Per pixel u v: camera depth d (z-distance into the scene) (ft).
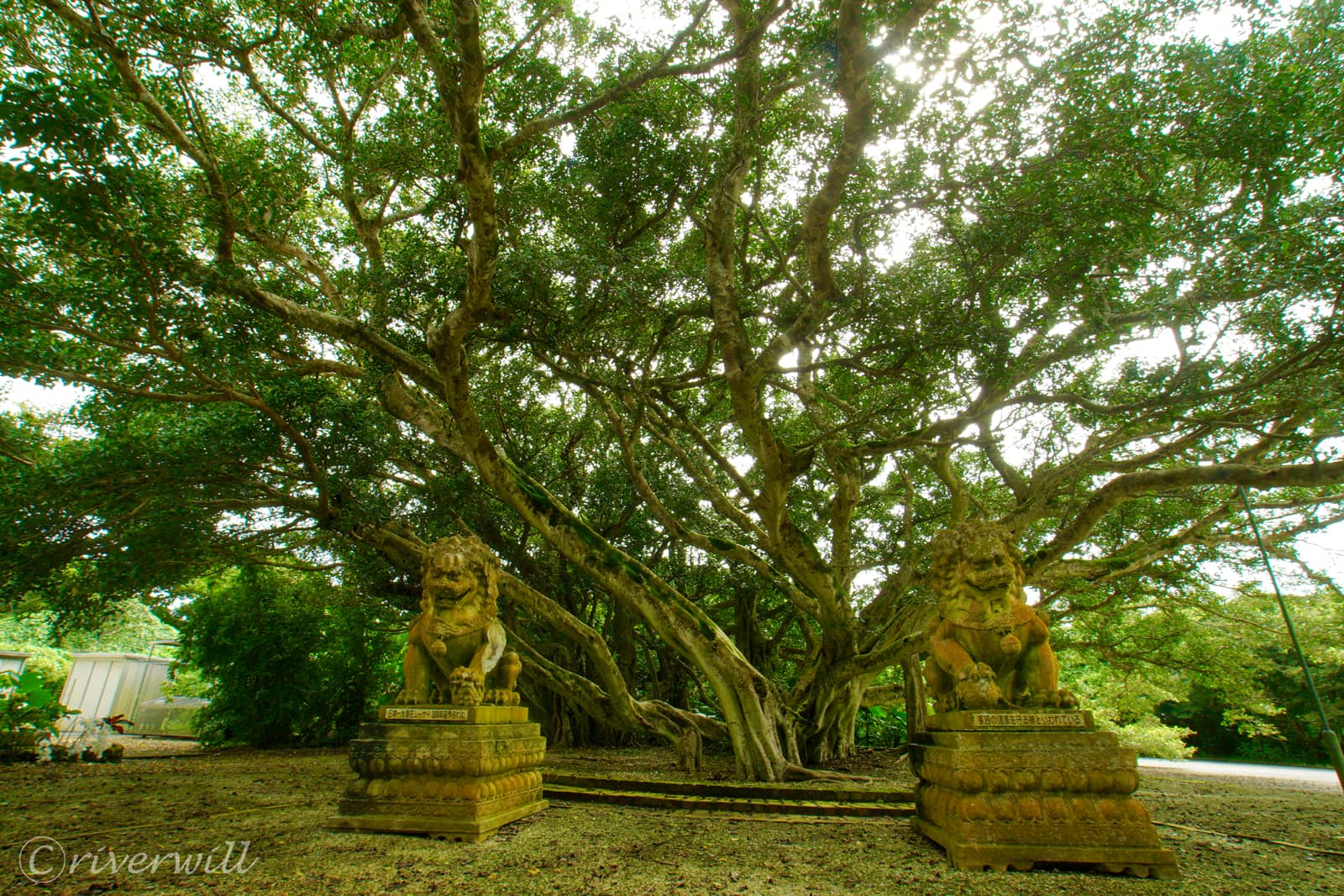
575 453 56.44
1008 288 28.40
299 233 42.55
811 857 17.48
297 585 54.49
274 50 28.96
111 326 28.63
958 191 27.84
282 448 35.86
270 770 33.83
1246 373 26.91
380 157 35.53
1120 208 25.05
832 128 29.30
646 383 32.86
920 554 45.50
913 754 20.74
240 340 28.37
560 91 33.94
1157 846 15.88
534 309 28.35
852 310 29.94
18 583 33.76
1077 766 16.61
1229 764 55.52
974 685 18.11
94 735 39.14
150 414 38.86
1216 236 25.08
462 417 30.99
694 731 37.78
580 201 32.89
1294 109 23.38
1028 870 15.90
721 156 32.81
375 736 20.07
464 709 19.95
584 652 55.83
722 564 55.98
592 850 17.94
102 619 40.27
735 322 30.45
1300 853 18.49
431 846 17.74
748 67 26.94
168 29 24.57
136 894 13.73
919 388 30.19
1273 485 24.86
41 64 28.19
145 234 23.17
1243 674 52.54
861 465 40.73
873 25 24.86
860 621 45.88
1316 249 22.63
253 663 49.16
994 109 26.96
